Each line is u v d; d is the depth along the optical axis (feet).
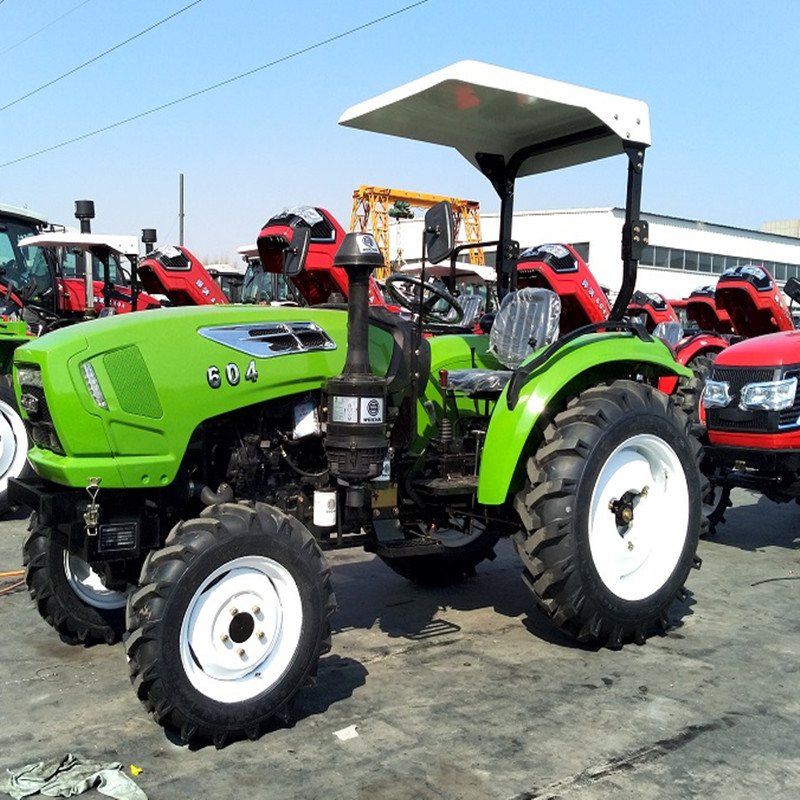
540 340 14.07
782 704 10.55
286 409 10.82
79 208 32.37
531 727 9.90
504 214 15.40
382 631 13.19
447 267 30.81
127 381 9.55
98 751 9.40
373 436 10.13
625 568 12.55
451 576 15.71
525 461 12.38
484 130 14.03
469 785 8.64
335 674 11.47
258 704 9.53
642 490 12.87
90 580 12.45
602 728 9.88
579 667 11.72
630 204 12.92
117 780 8.69
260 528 9.60
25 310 30.30
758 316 36.01
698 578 16.19
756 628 13.37
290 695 9.77
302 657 9.85
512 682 11.19
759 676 11.44
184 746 9.52
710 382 18.81
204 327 10.18
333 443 10.16
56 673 11.59
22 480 10.48
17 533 19.34
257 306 11.38
